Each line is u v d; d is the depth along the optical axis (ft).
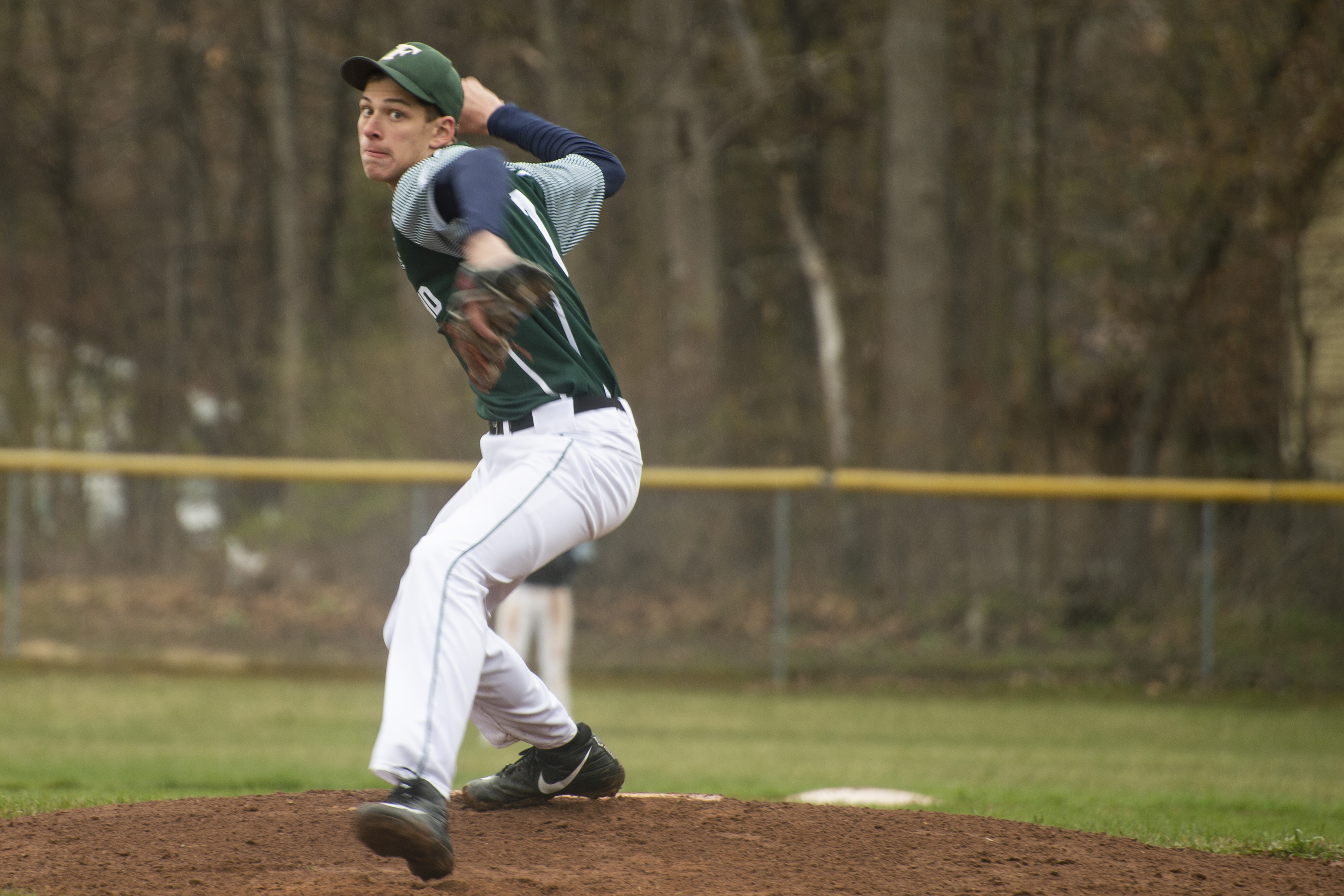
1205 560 137.49
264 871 38.86
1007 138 189.37
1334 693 135.44
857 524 153.07
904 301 176.04
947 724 116.78
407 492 161.68
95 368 242.17
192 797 53.11
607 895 36.55
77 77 259.80
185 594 163.43
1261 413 179.01
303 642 153.89
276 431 199.41
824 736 108.78
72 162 268.21
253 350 261.85
